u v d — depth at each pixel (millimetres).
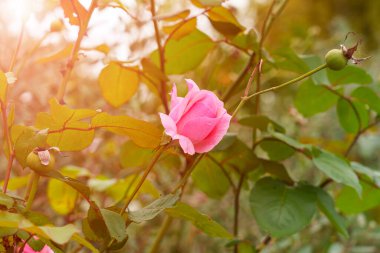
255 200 731
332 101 852
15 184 776
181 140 508
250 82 559
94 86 1138
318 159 718
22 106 949
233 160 770
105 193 878
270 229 710
